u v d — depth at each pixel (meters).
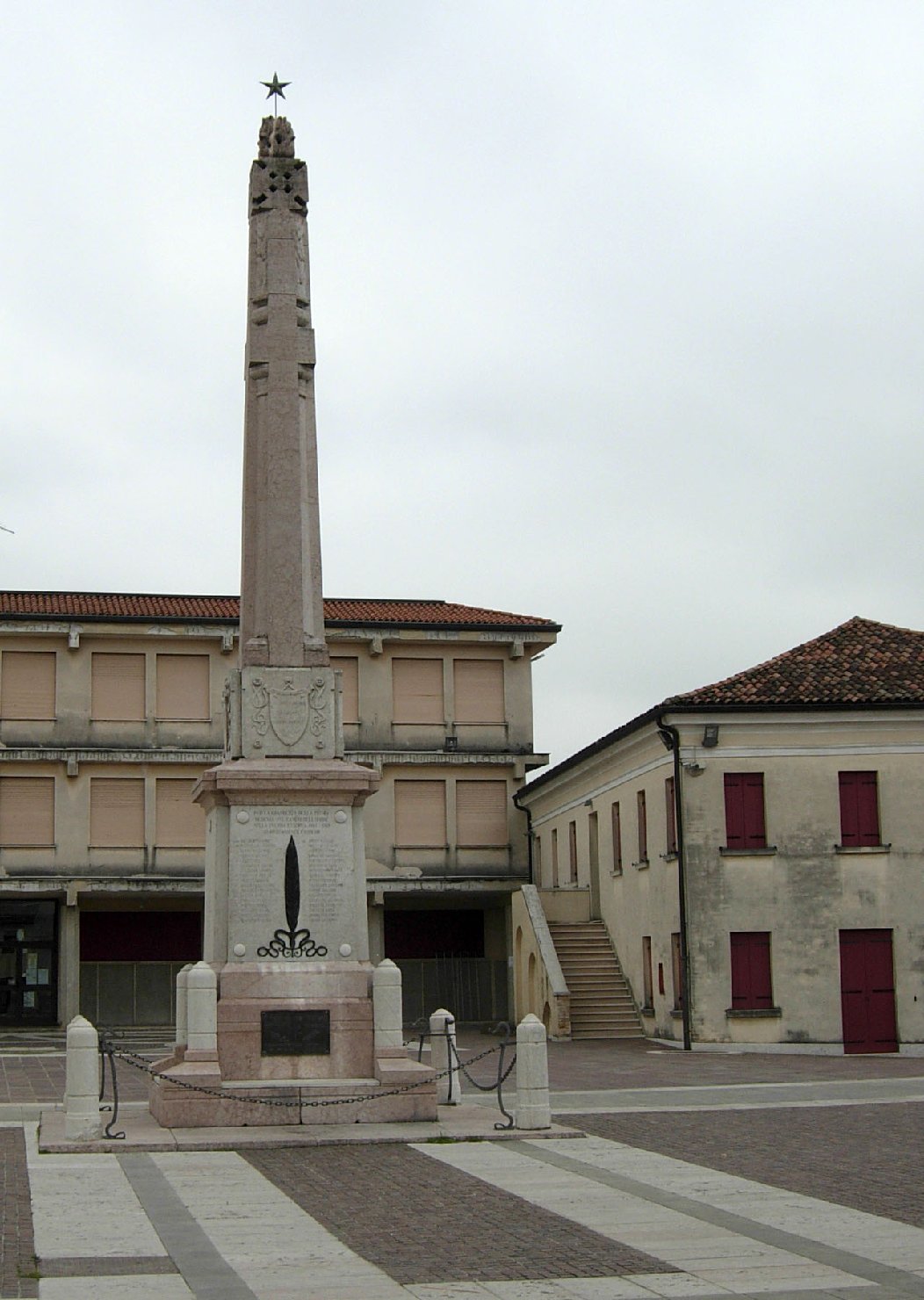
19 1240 12.12
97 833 48.50
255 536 21.08
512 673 51.75
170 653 49.66
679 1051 36.06
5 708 48.53
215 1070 18.59
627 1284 10.52
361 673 50.84
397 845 50.41
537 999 42.69
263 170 22.00
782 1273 10.86
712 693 37.22
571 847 47.66
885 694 37.19
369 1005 19.27
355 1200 13.87
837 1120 20.48
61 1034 46.62
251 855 19.58
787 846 36.62
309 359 21.48
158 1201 13.85
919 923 36.41
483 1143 17.66
